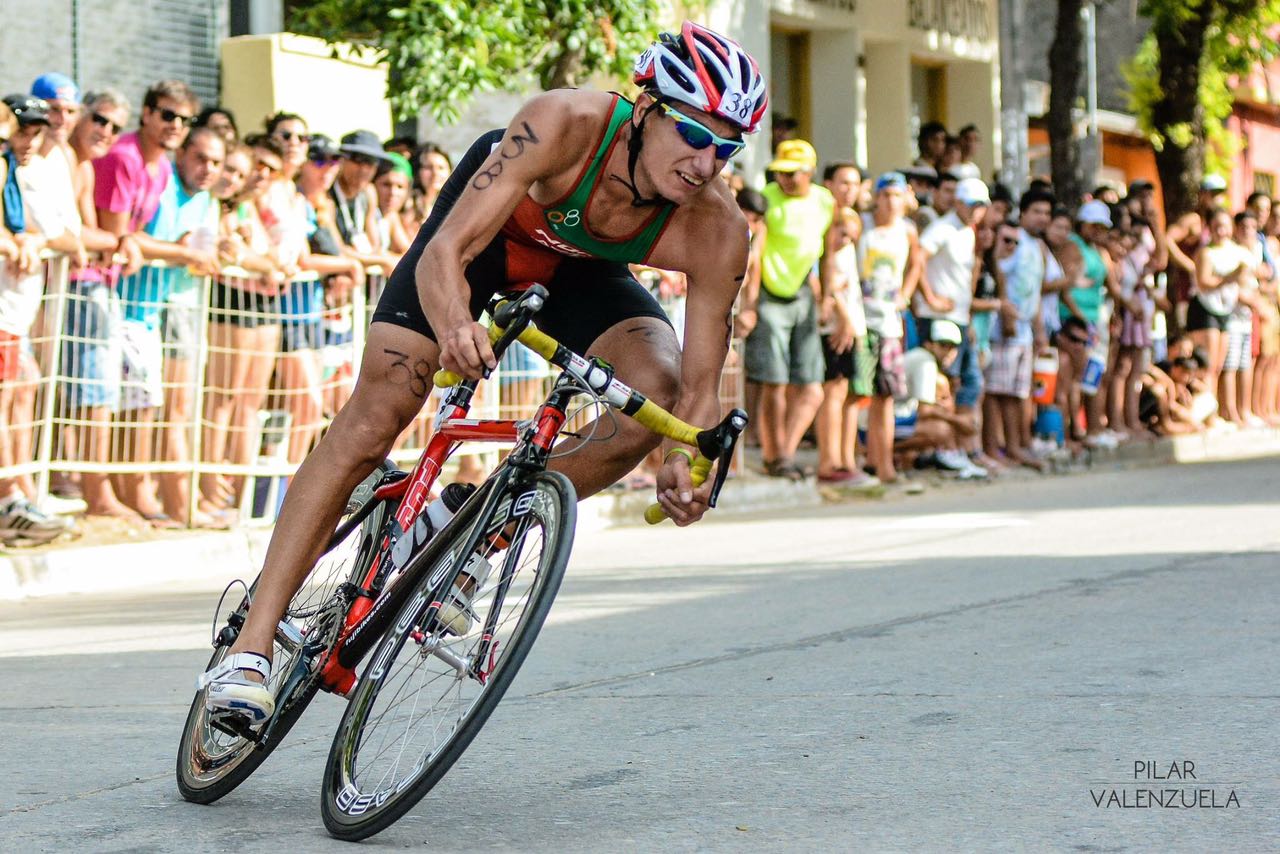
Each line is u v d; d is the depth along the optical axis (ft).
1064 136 113.80
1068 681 35.09
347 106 95.50
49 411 56.54
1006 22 107.65
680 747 30.22
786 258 78.64
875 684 35.63
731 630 43.68
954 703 33.30
